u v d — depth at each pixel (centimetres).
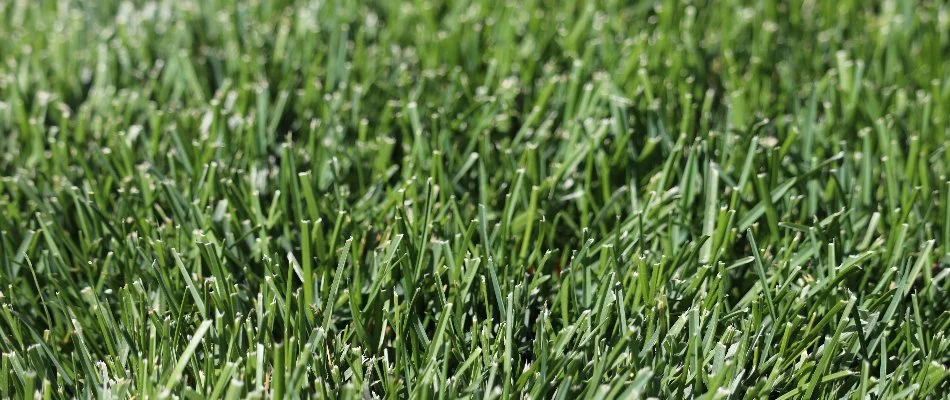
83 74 299
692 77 290
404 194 215
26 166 247
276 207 213
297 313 172
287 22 326
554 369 163
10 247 205
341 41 300
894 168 229
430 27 322
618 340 177
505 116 261
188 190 219
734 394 167
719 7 335
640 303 186
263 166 240
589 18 321
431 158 237
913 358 173
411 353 184
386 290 184
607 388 154
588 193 219
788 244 201
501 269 197
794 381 174
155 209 223
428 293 195
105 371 170
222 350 170
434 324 193
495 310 193
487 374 171
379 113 273
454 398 163
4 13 335
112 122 256
